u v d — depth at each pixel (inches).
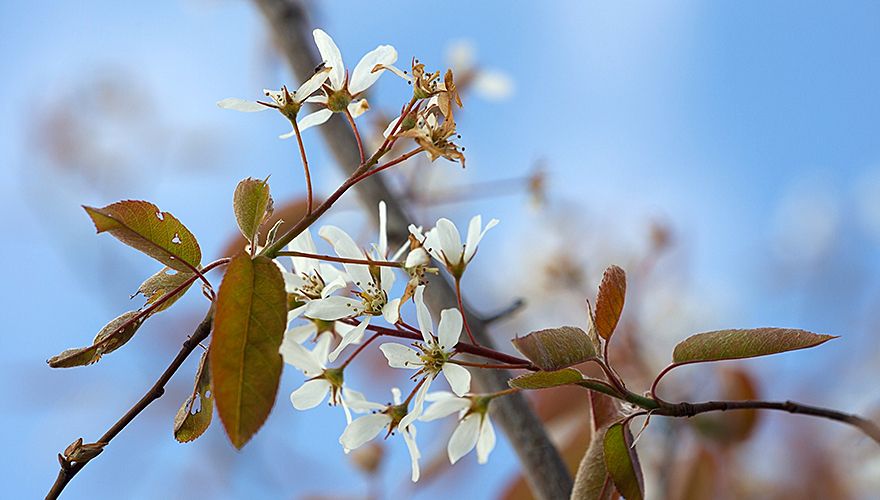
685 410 21.6
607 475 21.7
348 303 21.5
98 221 20.7
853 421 22.0
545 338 20.9
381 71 21.4
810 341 21.1
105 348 20.9
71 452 20.6
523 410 24.8
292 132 21.3
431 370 21.5
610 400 22.0
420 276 21.4
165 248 21.0
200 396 21.2
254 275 20.3
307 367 21.9
